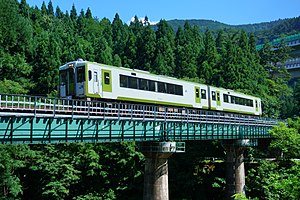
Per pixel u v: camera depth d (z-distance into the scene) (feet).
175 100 128.98
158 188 108.68
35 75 228.84
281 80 325.21
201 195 163.84
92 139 83.66
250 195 155.12
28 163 136.77
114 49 334.85
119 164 147.54
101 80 100.01
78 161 138.51
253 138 169.17
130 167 147.33
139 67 298.35
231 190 155.12
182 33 325.62
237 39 372.99
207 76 269.03
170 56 288.51
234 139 156.04
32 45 245.04
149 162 110.32
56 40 277.64
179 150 112.47
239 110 175.83
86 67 96.58
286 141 126.72
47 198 132.87
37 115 69.97
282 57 347.56
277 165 152.15
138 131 98.07
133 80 111.04
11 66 202.18
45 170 130.00
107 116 90.68
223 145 159.53
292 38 452.76
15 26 231.71
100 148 147.43
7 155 115.34
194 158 173.68
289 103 305.73
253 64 293.02
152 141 107.24
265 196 146.61
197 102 142.41
